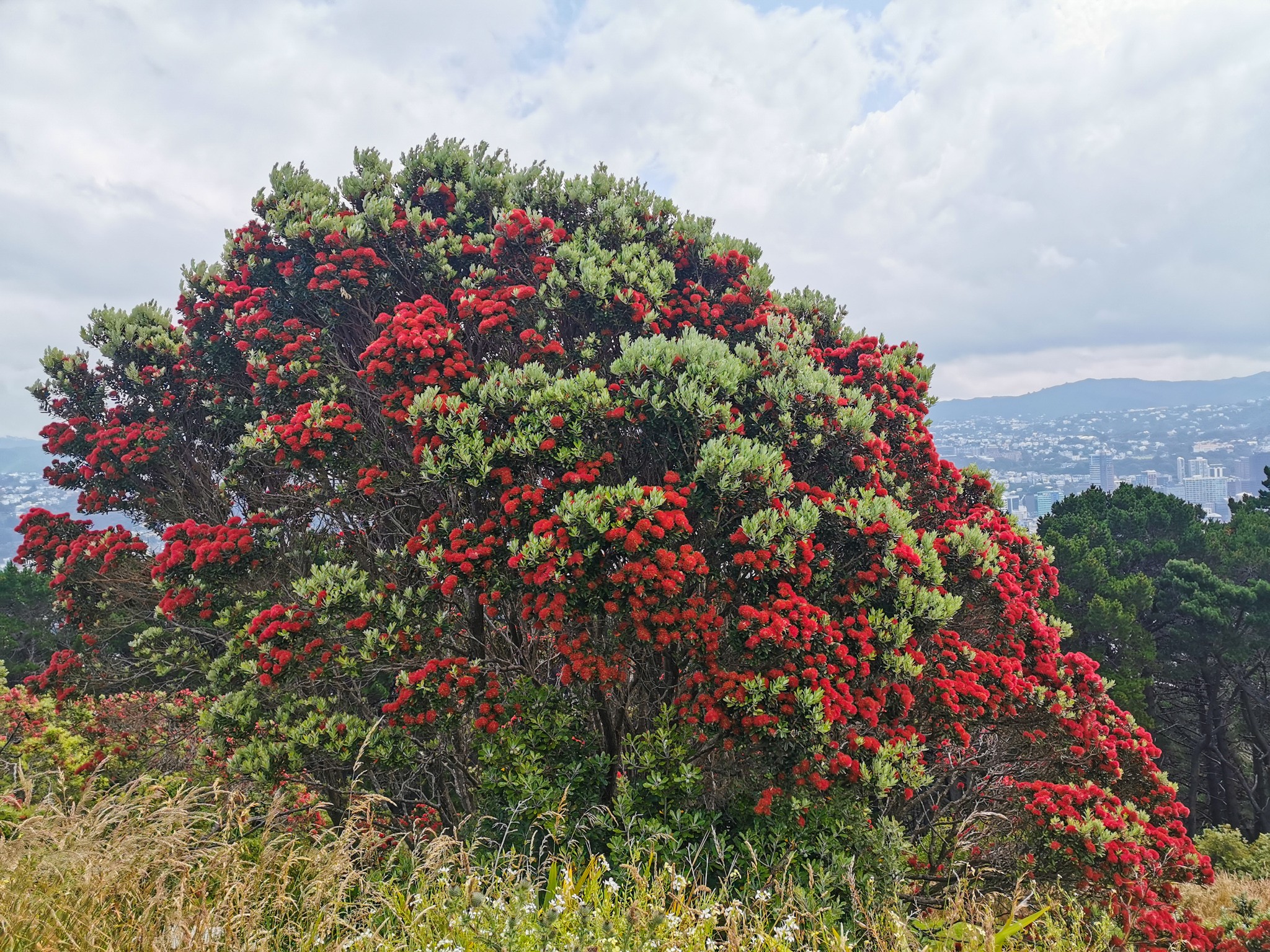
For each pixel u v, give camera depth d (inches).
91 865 122.9
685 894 154.2
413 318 303.9
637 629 229.8
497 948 119.3
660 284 327.0
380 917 145.9
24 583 824.3
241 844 151.0
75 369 399.2
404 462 318.0
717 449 238.7
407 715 250.4
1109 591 767.1
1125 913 230.2
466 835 229.8
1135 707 726.5
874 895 185.3
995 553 292.4
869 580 255.8
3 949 113.8
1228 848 536.1
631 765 230.8
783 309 353.4
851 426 277.0
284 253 379.6
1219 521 989.2
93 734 378.0
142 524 414.9
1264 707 804.0
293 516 365.7
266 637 262.4
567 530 231.5
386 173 388.8
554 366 312.5
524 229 335.9
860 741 224.8
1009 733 320.5
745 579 255.8
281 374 336.2
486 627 312.7
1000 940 156.1
